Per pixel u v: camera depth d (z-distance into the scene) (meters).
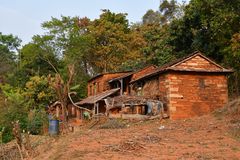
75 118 40.31
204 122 21.66
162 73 27.20
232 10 31.06
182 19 39.09
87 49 56.84
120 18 63.59
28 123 27.78
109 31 59.34
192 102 26.23
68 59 53.88
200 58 26.80
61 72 50.03
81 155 13.62
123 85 37.28
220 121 21.05
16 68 63.06
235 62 32.31
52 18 56.06
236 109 22.14
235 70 32.91
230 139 16.09
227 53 33.00
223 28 32.03
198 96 26.44
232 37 30.66
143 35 61.25
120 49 58.44
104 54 59.09
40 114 29.94
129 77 36.88
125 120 26.02
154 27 56.94
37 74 50.69
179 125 21.72
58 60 55.09
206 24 33.69
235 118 20.77
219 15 31.31
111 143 15.98
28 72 54.72
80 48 55.47
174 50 42.28
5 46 78.19
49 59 54.34
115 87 40.12
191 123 22.00
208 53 36.25
